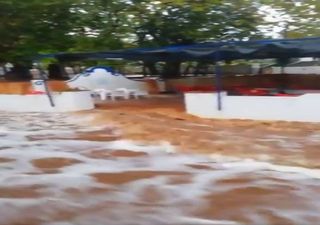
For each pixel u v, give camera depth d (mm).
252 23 22938
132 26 22672
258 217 6395
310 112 12828
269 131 11836
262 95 14281
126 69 39062
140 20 22281
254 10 22734
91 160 9547
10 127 13516
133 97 21688
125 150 10359
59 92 17062
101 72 22844
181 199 7156
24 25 21766
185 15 22984
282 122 12938
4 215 6512
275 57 16188
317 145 10070
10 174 8570
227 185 7754
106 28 23172
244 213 6539
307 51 13273
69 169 8898
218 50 13977
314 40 12562
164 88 24844
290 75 23984
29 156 9953
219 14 23062
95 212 6629
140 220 6320
